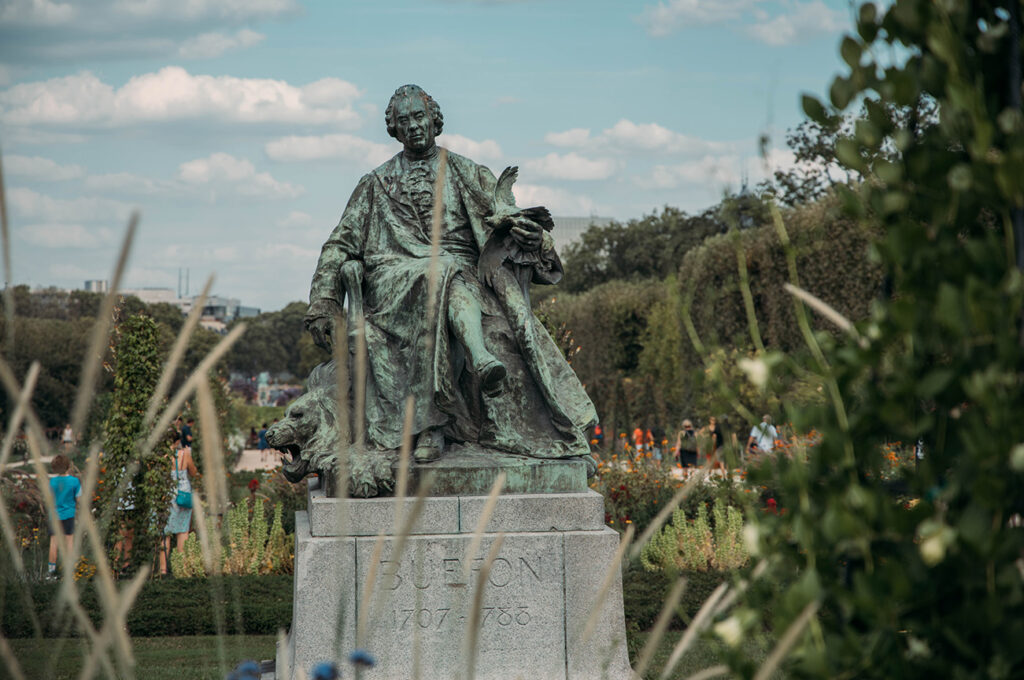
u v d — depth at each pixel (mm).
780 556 1866
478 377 5613
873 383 1812
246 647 7055
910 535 1707
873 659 1717
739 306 18344
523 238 5973
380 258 6195
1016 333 1626
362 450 5531
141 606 7777
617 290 32875
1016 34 1711
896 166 1771
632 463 12164
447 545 5094
